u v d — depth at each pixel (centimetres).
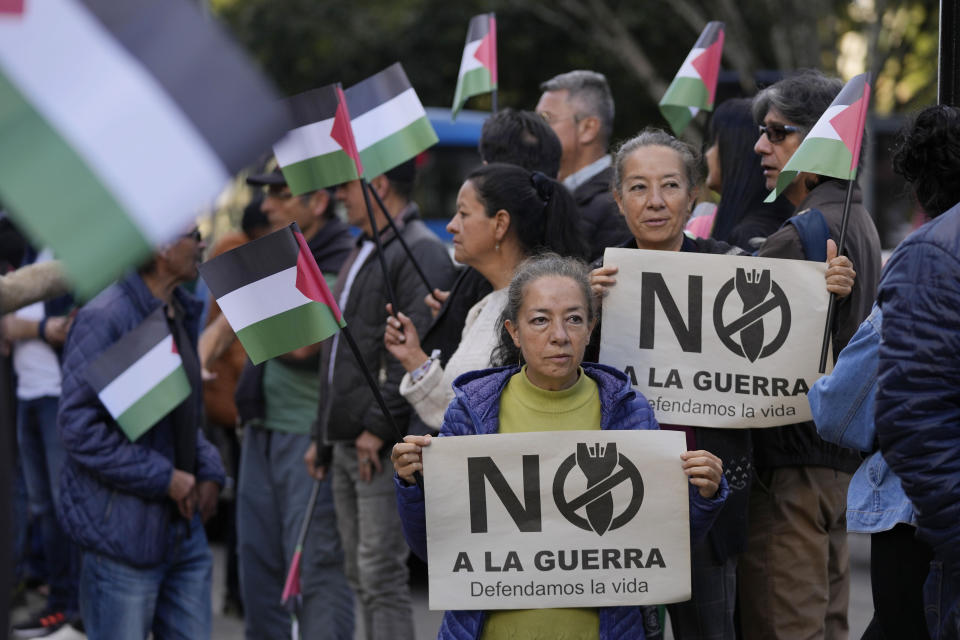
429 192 4191
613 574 931
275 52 5972
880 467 939
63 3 572
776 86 1210
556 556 930
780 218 1346
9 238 1862
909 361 832
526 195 1198
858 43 5084
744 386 1077
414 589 2167
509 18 5853
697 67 1419
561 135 1581
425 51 5912
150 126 573
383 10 5969
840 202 1180
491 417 959
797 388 1078
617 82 5862
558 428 957
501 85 5991
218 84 582
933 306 830
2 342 616
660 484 933
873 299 1174
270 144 588
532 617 933
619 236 1442
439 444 935
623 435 933
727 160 1348
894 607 935
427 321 1474
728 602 1095
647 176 1098
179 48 580
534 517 932
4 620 585
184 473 1292
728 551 1071
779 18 4888
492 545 931
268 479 1659
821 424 972
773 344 1077
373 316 1490
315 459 1562
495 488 932
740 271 1080
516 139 1385
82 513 1257
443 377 1185
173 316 1323
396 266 1492
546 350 935
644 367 1078
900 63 4816
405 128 1303
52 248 564
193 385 1321
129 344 1254
